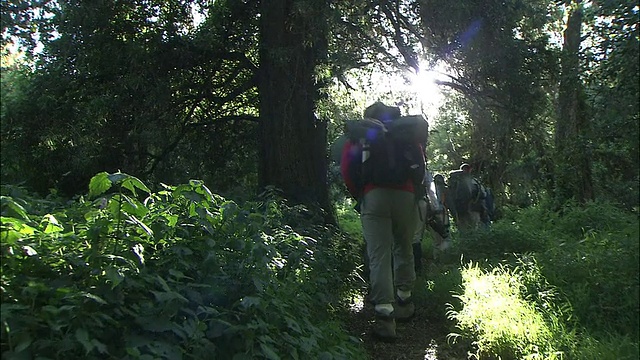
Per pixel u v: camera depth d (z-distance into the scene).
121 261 2.55
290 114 9.49
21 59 10.66
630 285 4.58
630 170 8.38
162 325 2.39
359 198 4.61
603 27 5.20
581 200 10.16
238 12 10.85
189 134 11.65
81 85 10.04
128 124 10.17
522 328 3.93
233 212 3.44
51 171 9.82
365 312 5.41
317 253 5.57
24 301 2.20
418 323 4.96
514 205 15.58
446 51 9.50
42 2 9.16
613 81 5.38
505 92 9.91
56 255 2.54
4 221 2.35
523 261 5.96
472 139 13.91
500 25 9.12
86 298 2.27
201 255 3.19
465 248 7.40
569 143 9.10
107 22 9.71
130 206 2.74
